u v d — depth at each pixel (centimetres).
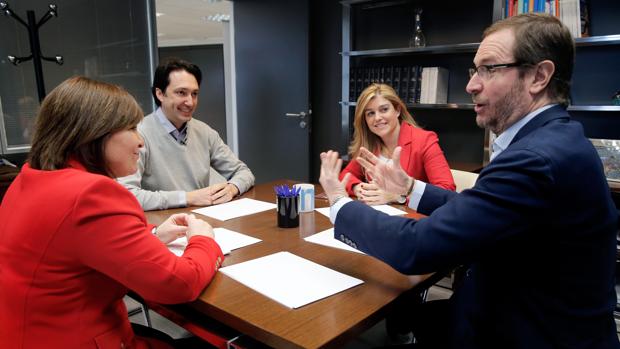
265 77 432
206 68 1008
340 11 385
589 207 78
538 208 75
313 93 417
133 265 79
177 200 168
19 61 253
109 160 88
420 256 80
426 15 327
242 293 93
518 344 85
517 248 83
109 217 78
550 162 75
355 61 362
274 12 414
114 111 85
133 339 95
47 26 306
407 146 206
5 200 87
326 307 86
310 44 399
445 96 316
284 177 438
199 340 113
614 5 257
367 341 198
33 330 80
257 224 145
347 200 100
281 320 81
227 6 616
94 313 84
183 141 203
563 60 86
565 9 242
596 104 270
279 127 431
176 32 877
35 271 78
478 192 79
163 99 192
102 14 337
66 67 320
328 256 115
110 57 346
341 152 405
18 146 300
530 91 87
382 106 206
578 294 81
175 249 115
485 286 90
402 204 171
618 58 259
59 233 77
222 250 117
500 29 89
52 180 81
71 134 83
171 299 85
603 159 231
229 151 225
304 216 156
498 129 95
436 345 111
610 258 83
